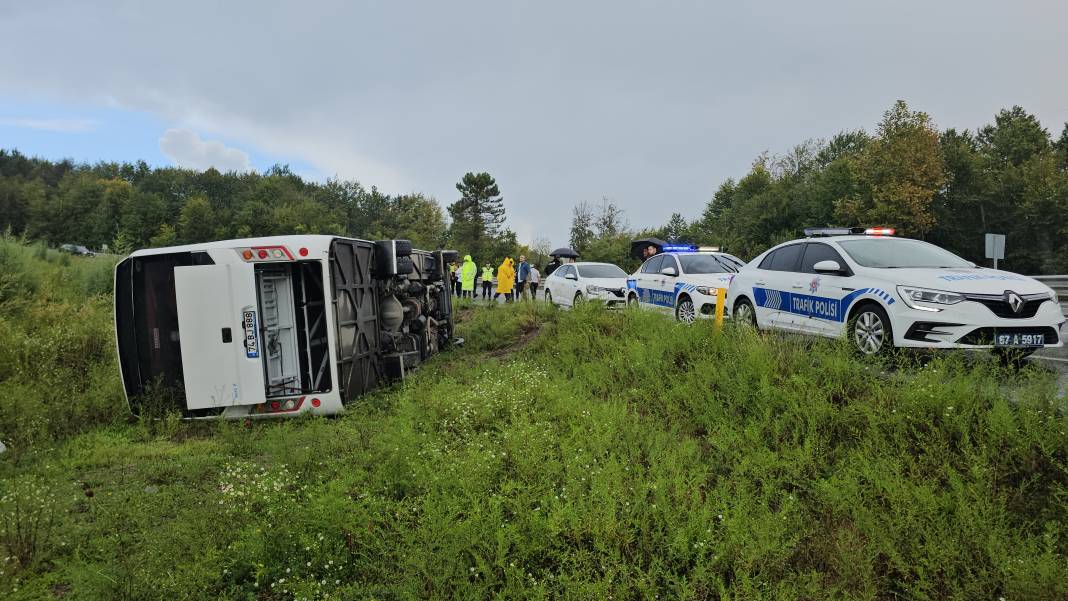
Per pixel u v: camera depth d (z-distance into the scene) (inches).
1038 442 173.3
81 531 167.3
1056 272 1526.8
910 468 178.5
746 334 292.2
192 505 180.5
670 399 258.1
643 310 414.0
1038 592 127.6
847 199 1616.6
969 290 253.4
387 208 4815.5
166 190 4559.5
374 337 349.1
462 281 989.8
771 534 148.3
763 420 219.8
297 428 273.1
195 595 136.0
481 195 3265.3
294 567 144.6
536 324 530.3
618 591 133.7
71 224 3750.0
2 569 142.3
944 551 141.1
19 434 253.1
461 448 209.0
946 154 1707.7
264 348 284.4
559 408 247.9
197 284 279.6
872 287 281.9
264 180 4534.9
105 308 523.2
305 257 284.5
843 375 233.0
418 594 134.7
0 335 378.3
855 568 140.2
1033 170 1683.1
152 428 276.8
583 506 157.4
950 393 198.5
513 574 139.0
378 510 166.2
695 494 170.2
